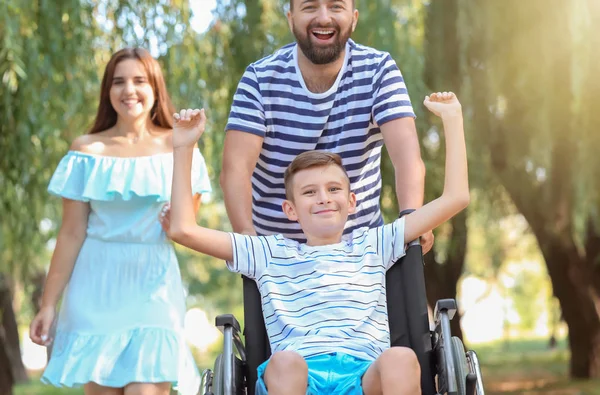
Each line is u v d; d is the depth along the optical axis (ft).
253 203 12.30
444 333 9.04
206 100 25.46
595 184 25.25
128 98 13.46
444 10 25.81
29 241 24.97
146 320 13.12
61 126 23.73
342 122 11.67
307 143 11.71
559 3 24.12
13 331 52.13
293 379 8.86
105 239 13.30
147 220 13.33
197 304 97.71
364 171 11.89
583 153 25.04
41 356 86.53
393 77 11.69
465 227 34.53
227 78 25.55
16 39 21.63
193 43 24.54
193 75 24.47
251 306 10.34
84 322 13.08
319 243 10.82
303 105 11.66
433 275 37.24
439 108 10.89
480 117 26.89
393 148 11.53
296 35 11.32
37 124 22.93
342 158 11.75
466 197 10.64
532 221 35.50
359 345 9.85
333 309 10.07
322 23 11.09
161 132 13.92
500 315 107.86
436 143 26.73
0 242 25.08
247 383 10.06
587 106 24.47
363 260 10.46
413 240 10.60
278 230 12.10
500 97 26.81
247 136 11.67
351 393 9.29
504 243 55.83
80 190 13.34
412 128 11.62
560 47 24.35
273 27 25.48
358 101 11.66
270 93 11.69
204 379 9.61
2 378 39.06
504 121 27.25
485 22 24.93
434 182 26.55
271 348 10.09
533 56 24.73
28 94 22.52
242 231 11.24
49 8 22.77
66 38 23.20
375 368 9.11
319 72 11.57
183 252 53.31
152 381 12.88
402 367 8.89
